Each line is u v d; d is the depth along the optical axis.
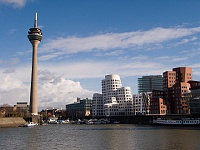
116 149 93.69
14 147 104.62
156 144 102.94
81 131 190.38
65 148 99.94
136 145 102.12
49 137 144.88
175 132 158.88
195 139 116.88
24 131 197.62
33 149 98.81
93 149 95.56
